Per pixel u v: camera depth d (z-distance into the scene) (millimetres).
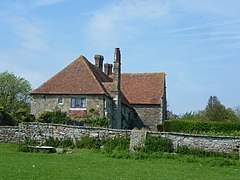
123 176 18172
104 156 25922
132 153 26531
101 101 42219
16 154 24844
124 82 60000
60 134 31141
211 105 64062
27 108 69562
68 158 24109
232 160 25516
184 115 67688
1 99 66500
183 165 23188
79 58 47344
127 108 53438
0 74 68312
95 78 44344
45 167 19625
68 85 43750
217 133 35688
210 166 23359
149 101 56406
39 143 31422
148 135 28750
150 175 18859
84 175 17844
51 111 41875
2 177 16078
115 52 47125
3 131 32062
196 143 28109
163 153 26875
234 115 62125
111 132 29766
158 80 59781
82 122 41188
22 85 68875
